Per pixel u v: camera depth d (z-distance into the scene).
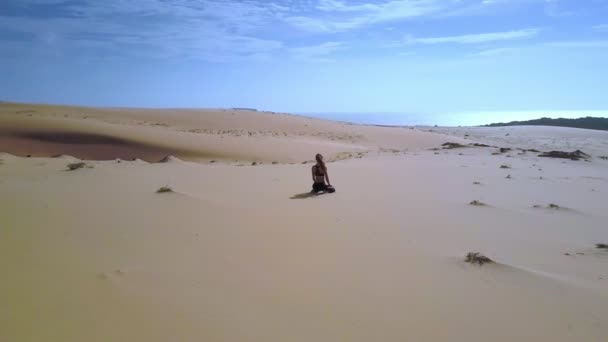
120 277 4.14
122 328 3.18
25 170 11.54
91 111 72.00
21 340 2.90
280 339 3.20
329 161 23.02
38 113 59.38
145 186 9.44
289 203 8.56
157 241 5.45
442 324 3.62
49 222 5.90
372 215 7.85
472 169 17.77
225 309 3.62
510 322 3.73
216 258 4.93
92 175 10.73
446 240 6.40
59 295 3.64
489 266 5.12
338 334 3.33
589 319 3.85
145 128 47.50
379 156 26.09
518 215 8.80
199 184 10.38
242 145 41.66
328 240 5.98
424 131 78.75
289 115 87.12
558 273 5.20
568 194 12.44
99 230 5.73
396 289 4.32
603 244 6.64
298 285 4.27
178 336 3.13
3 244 4.79
